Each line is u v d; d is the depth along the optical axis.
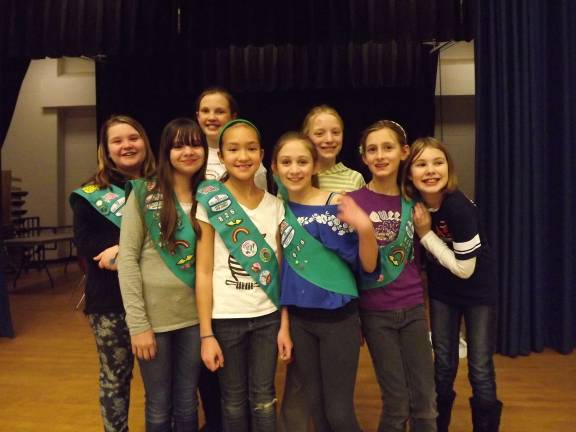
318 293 1.25
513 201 2.62
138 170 1.49
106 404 1.37
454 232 1.43
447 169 1.43
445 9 3.45
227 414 1.29
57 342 2.96
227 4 4.01
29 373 2.42
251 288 1.28
